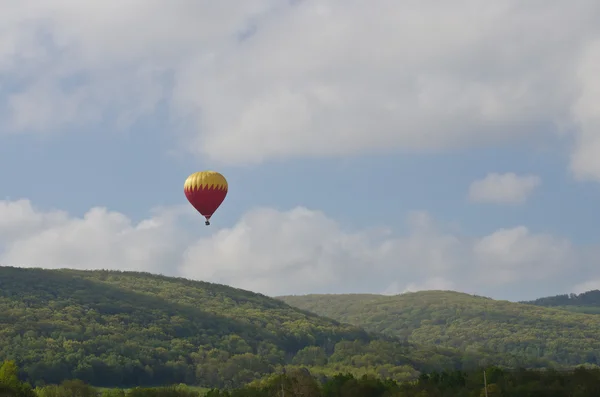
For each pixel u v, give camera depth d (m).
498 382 160.00
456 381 166.75
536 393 151.38
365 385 170.75
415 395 157.88
